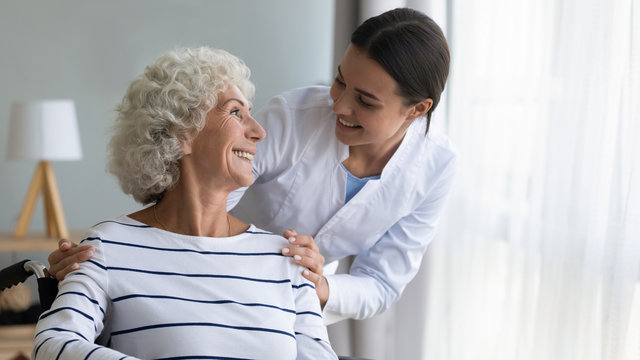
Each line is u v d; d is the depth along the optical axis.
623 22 1.86
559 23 2.12
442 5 2.68
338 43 2.79
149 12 3.33
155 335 1.17
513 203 2.31
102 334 1.22
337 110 1.41
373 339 2.77
